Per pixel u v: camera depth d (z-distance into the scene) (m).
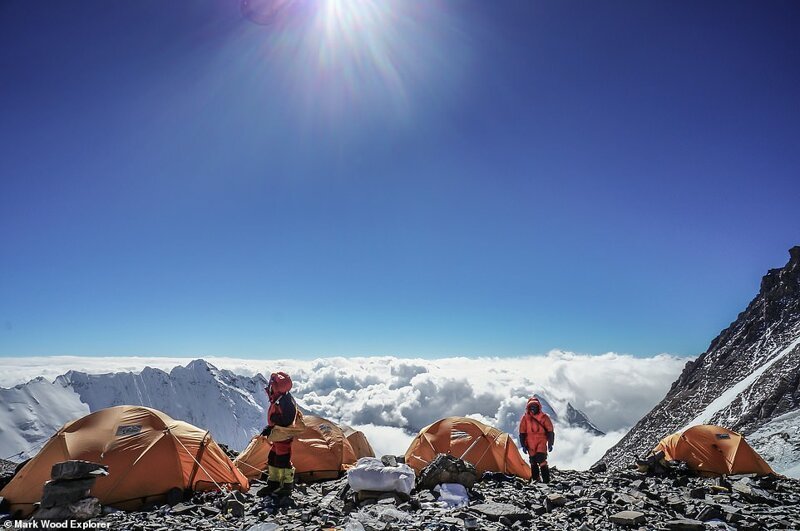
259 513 10.80
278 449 12.95
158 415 13.90
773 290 137.75
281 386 13.27
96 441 12.53
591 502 11.80
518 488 14.59
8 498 11.55
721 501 12.88
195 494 12.81
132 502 11.87
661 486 15.11
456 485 12.40
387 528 9.13
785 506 12.61
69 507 9.15
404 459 18.48
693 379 135.00
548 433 16.52
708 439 19.09
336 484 15.07
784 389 77.81
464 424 18.59
